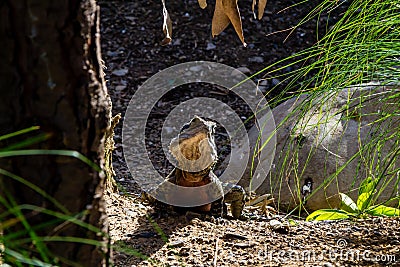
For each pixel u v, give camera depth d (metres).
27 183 3.23
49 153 3.19
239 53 14.48
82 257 3.46
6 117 3.30
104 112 3.47
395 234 6.15
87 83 3.33
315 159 8.73
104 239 3.57
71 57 3.26
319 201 8.62
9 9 3.19
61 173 3.33
